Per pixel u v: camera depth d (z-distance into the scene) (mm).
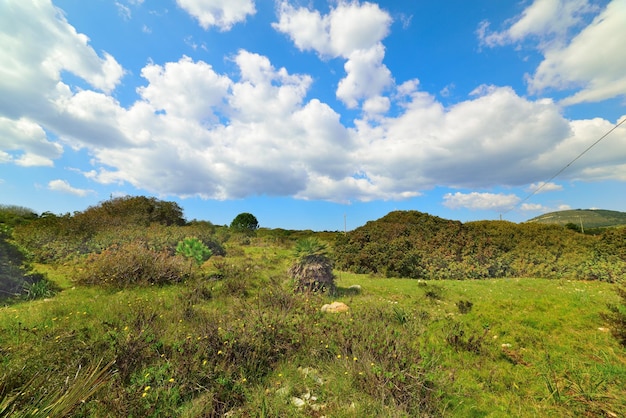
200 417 2812
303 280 9117
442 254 15180
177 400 2990
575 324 5434
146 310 5582
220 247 16938
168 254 11047
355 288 10023
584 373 3705
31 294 7016
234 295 7680
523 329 5316
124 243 12359
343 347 4293
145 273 8523
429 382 3391
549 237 15117
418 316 6250
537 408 3084
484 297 8961
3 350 3471
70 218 15453
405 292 9648
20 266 8609
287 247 22250
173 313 5629
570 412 2998
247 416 2908
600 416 2938
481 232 16453
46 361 3285
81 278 8250
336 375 3664
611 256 12742
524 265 14250
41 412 2264
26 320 4969
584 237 14617
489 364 4109
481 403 3174
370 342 4270
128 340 3775
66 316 5227
